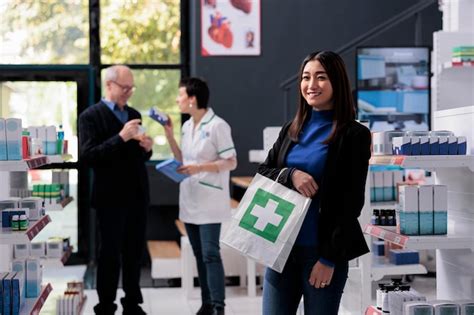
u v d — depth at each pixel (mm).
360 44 9570
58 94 9477
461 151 4027
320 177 3182
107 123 5805
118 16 9562
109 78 5867
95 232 9461
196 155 5828
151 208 9523
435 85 6160
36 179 9422
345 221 3098
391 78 8680
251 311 6496
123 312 5859
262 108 9508
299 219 3162
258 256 3209
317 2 9555
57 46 9477
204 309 5852
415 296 4059
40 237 9398
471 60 5895
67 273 8703
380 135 4504
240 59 9461
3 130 4070
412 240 3838
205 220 5691
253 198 3297
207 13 9391
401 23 9562
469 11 6164
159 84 9641
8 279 4094
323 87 3195
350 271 4984
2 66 9359
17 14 9430
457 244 3848
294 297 3307
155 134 9547
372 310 4316
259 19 9477
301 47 9547
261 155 8539
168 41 9656
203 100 5879
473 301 3959
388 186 5531
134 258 5836
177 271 7770
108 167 5680
